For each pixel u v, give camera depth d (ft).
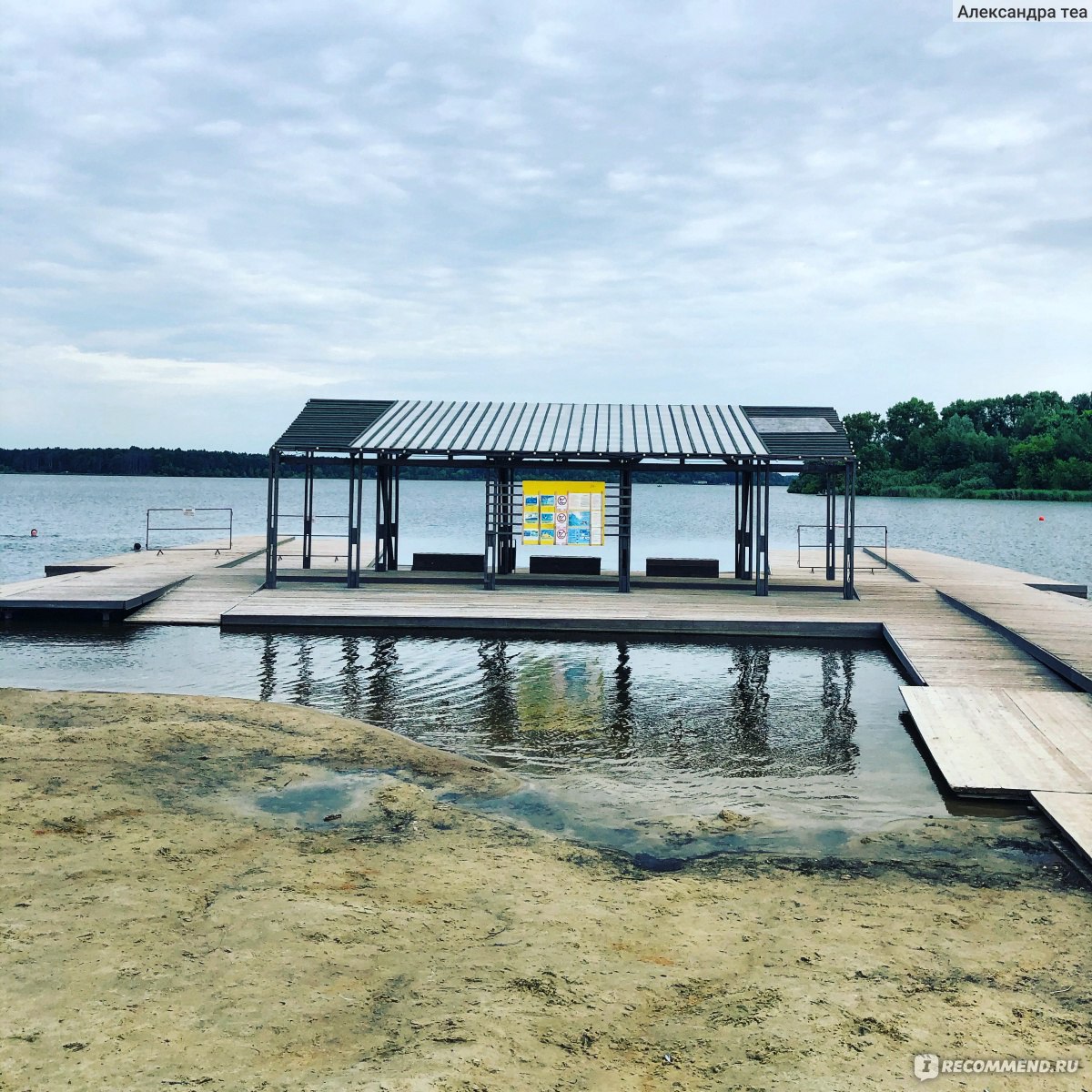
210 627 56.08
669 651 50.72
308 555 75.46
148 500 326.24
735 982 16.22
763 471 64.54
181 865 21.24
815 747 33.22
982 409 453.17
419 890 20.27
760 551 64.80
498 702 39.65
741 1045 14.19
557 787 28.45
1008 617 52.95
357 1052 13.69
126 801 25.58
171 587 65.10
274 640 52.65
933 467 415.23
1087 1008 15.40
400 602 60.44
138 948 16.96
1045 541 153.69
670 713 38.04
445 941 17.67
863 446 437.17
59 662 46.73
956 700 36.37
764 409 73.92
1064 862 22.44
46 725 32.99
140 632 54.34
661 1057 13.84
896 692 41.70
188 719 34.35
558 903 19.71
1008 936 18.26
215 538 139.23
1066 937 18.24
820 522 218.18
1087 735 31.78
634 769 30.58
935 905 19.89
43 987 15.42
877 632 53.62
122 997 15.16
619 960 17.02
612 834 24.45
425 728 35.50
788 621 54.29
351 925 18.26
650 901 19.94
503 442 66.85
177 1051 13.61
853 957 17.25
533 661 47.96
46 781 26.94
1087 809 25.03
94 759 29.17
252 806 25.71
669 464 66.33
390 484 77.05
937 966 16.90
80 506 262.06
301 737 32.40
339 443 66.44
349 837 23.61
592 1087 13.00
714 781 29.32
